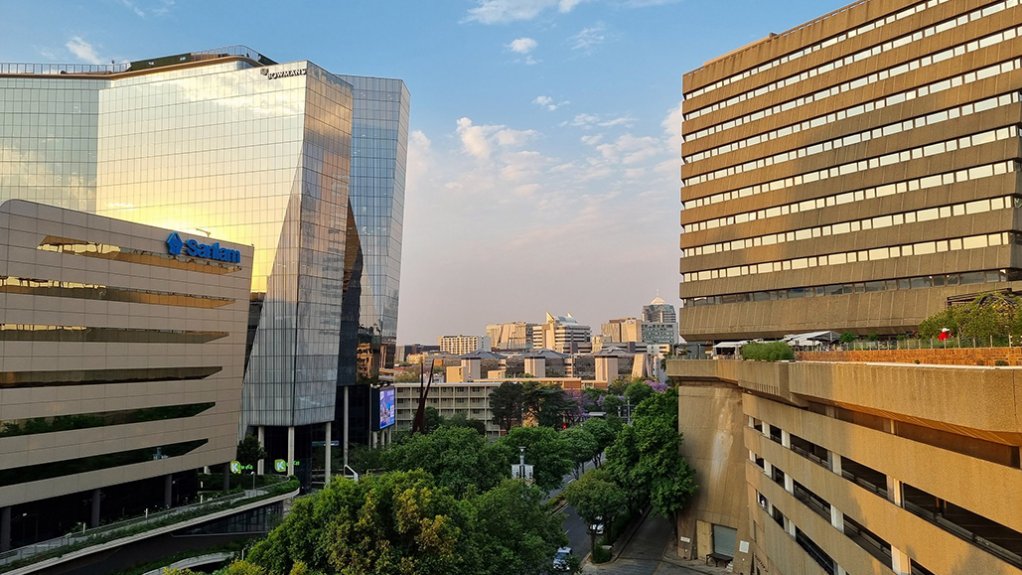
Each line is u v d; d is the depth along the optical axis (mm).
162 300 62594
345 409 118000
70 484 53625
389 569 32031
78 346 54344
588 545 69500
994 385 16781
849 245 59938
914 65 57500
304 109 98188
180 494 68875
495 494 45156
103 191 106938
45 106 108625
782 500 39719
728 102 73500
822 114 63656
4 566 44062
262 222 98625
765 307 66125
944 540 20094
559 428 141625
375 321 127938
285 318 97125
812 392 31703
